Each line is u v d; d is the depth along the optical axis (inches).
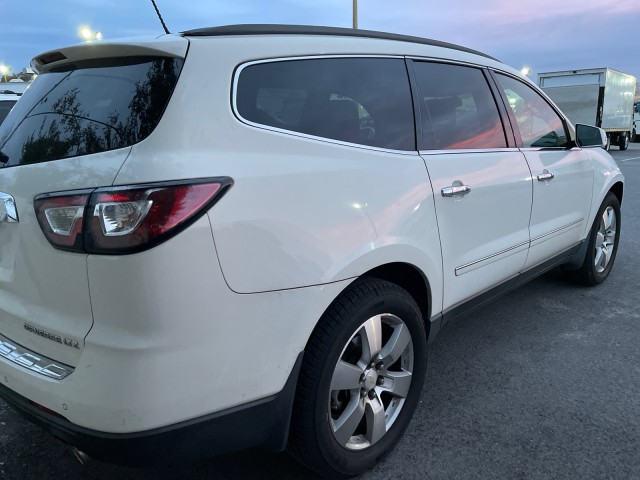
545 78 964.0
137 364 65.1
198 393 69.4
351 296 84.8
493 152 123.2
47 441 105.4
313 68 88.4
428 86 110.1
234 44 78.9
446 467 96.1
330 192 81.8
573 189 157.1
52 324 72.3
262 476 95.2
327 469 87.4
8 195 78.3
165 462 70.8
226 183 69.2
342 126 89.7
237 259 69.9
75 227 67.1
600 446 101.3
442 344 146.3
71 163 71.4
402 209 93.3
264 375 74.9
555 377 127.5
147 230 63.7
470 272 114.4
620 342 146.2
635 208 349.1
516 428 107.3
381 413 93.7
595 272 185.8
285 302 75.3
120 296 64.8
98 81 79.4
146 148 67.3
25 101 91.0
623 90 1005.8
